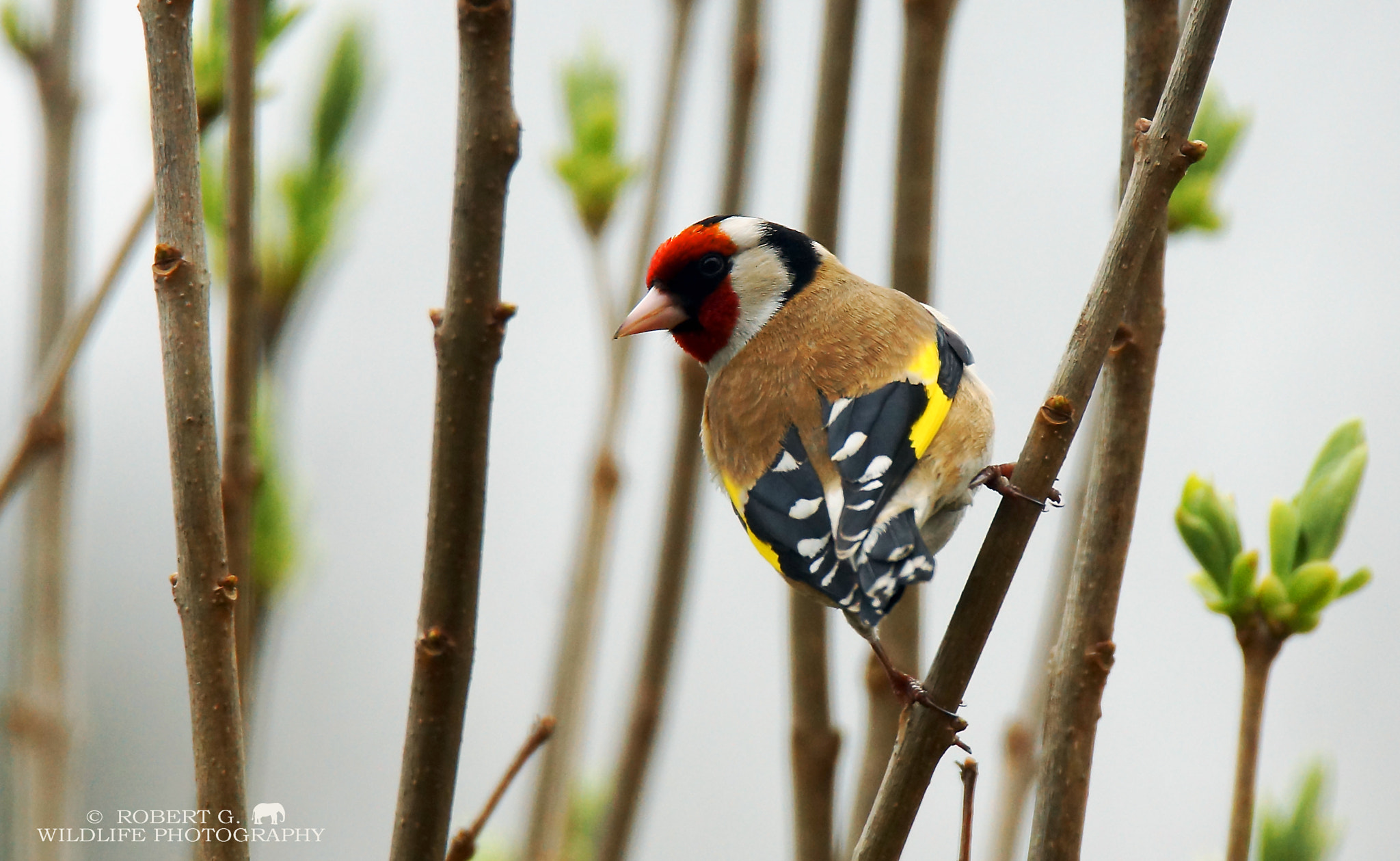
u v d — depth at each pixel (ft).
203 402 14.29
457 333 14.20
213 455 14.29
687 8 24.85
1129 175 17.01
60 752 22.43
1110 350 16.66
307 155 21.29
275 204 21.13
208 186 21.02
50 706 22.40
